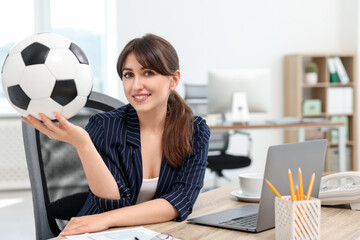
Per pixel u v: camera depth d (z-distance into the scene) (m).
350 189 1.29
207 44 5.52
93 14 5.31
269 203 1.05
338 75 5.79
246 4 5.63
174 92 1.38
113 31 5.26
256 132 5.74
